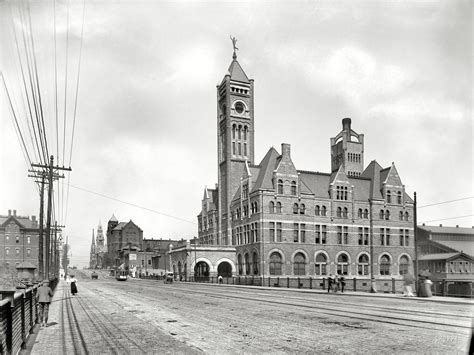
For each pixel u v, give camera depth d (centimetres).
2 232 9812
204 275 7700
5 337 973
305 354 1181
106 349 1275
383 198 7588
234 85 8125
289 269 6556
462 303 2586
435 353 1177
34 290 1898
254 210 6775
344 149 9138
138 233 18675
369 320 1831
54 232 7875
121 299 3309
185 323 1831
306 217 6844
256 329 1631
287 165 6875
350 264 7081
